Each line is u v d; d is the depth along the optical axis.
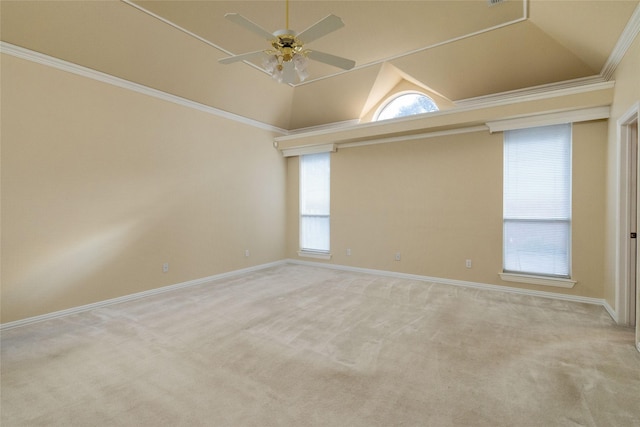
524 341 2.79
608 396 1.99
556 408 1.88
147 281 4.30
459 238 4.71
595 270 3.81
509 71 4.13
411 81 5.06
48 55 3.40
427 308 3.70
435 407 1.91
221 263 5.28
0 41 3.11
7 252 3.19
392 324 3.21
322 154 6.12
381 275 5.40
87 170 3.74
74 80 3.62
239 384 2.17
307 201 6.37
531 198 4.22
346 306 3.79
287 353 2.61
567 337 2.87
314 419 1.81
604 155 3.72
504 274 4.35
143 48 3.86
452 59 4.24
